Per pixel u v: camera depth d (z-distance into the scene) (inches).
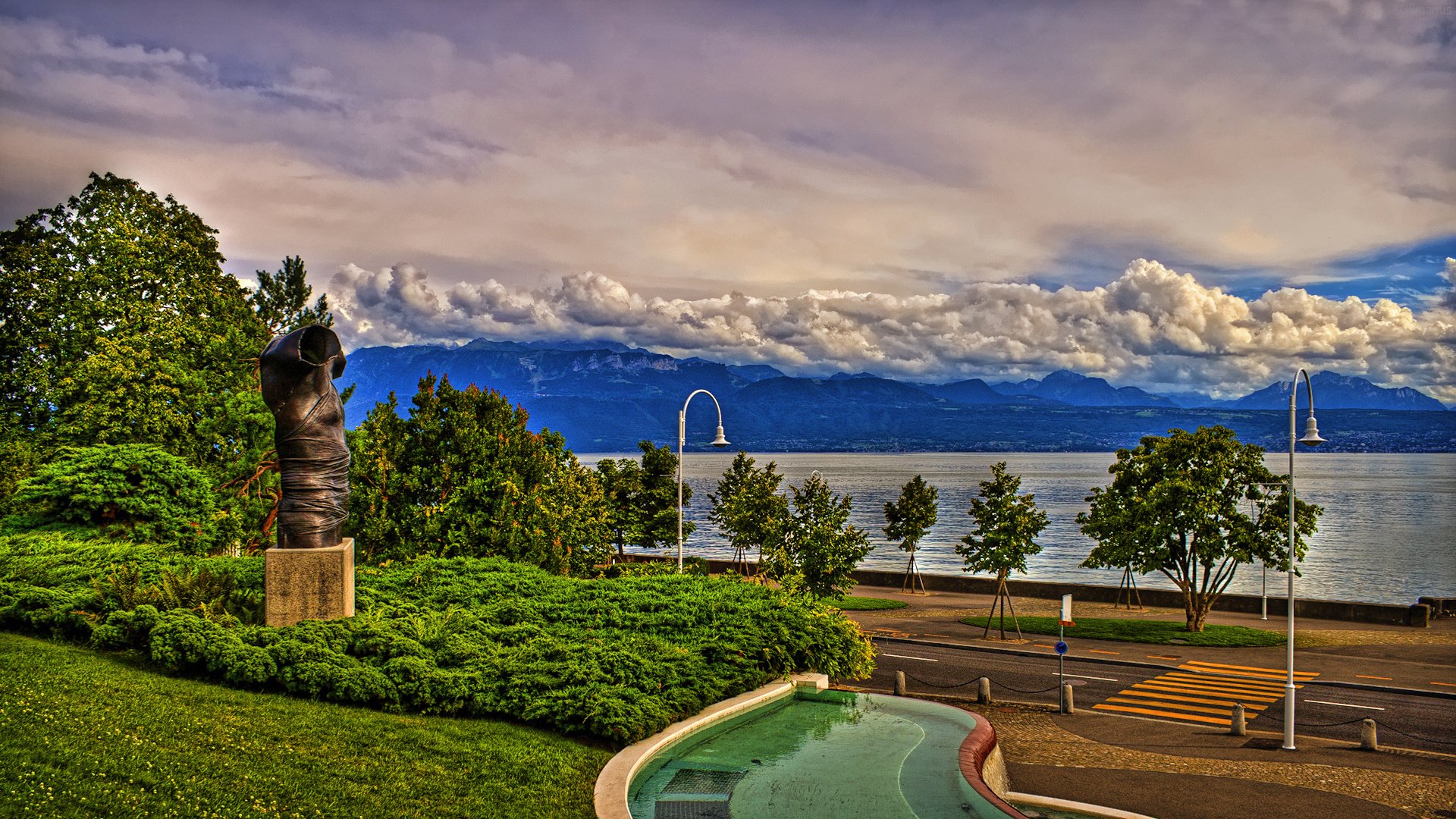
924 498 2420.0
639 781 541.6
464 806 454.0
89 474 1059.3
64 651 657.6
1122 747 951.0
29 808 377.7
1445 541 4234.7
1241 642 1590.8
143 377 1439.5
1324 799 777.6
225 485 1273.4
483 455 1154.7
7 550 865.5
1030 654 1510.8
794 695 758.5
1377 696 1208.2
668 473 2220.7
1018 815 509.4
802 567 1547.7
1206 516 1657.2
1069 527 5073.8
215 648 618.5
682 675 671.8
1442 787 809.5
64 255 1606.8
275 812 417.7
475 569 954.7
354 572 829.2
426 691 592.7
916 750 620.7
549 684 609.0
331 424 747.4
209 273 1761.8
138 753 457.4
